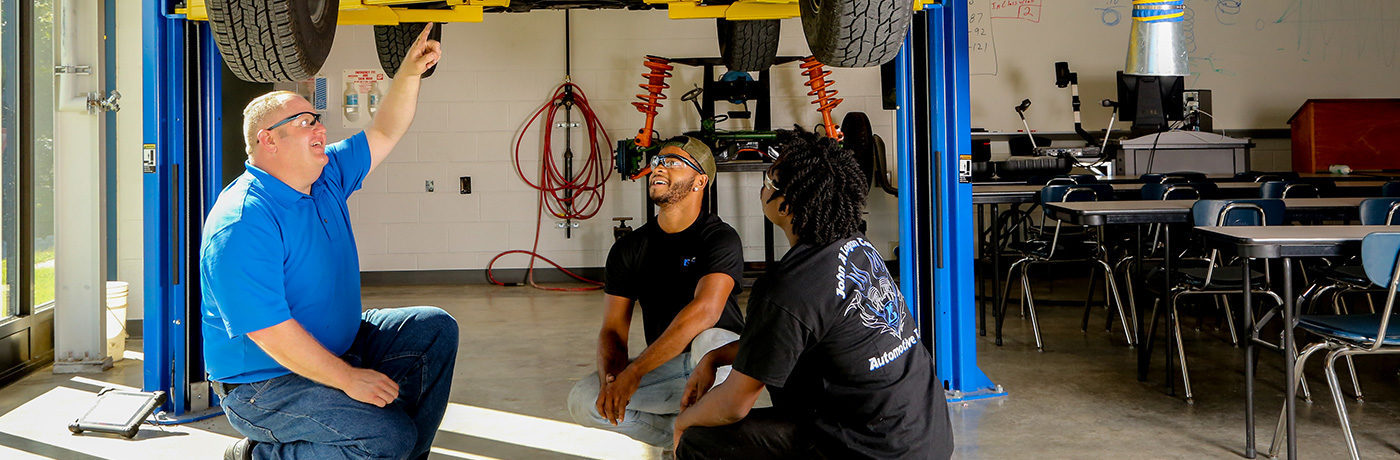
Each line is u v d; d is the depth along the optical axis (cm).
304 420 212
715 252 233
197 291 363
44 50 464
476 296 705
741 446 185
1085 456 306
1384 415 342
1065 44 793
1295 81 801
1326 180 606
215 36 249
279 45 251
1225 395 378
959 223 377
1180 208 385
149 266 363
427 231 771
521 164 770
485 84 765
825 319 175
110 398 355
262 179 211
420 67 249
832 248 180
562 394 401
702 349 227
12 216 441
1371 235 259
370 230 770
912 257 385
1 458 314
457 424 356
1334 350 278
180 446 328
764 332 176
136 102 525
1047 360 449
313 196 224
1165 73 354
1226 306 474
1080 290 691
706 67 706
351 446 213
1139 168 723
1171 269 378
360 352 240
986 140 757
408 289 745
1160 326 535
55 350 446
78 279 447
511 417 365
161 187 358
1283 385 390
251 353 214
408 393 237
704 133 677
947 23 370
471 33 762
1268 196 488
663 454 257
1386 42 797
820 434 181
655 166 238
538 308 643
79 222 445
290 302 213
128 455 318
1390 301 261
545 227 775
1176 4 353
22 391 409
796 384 186
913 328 190
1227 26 795
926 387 184
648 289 245
